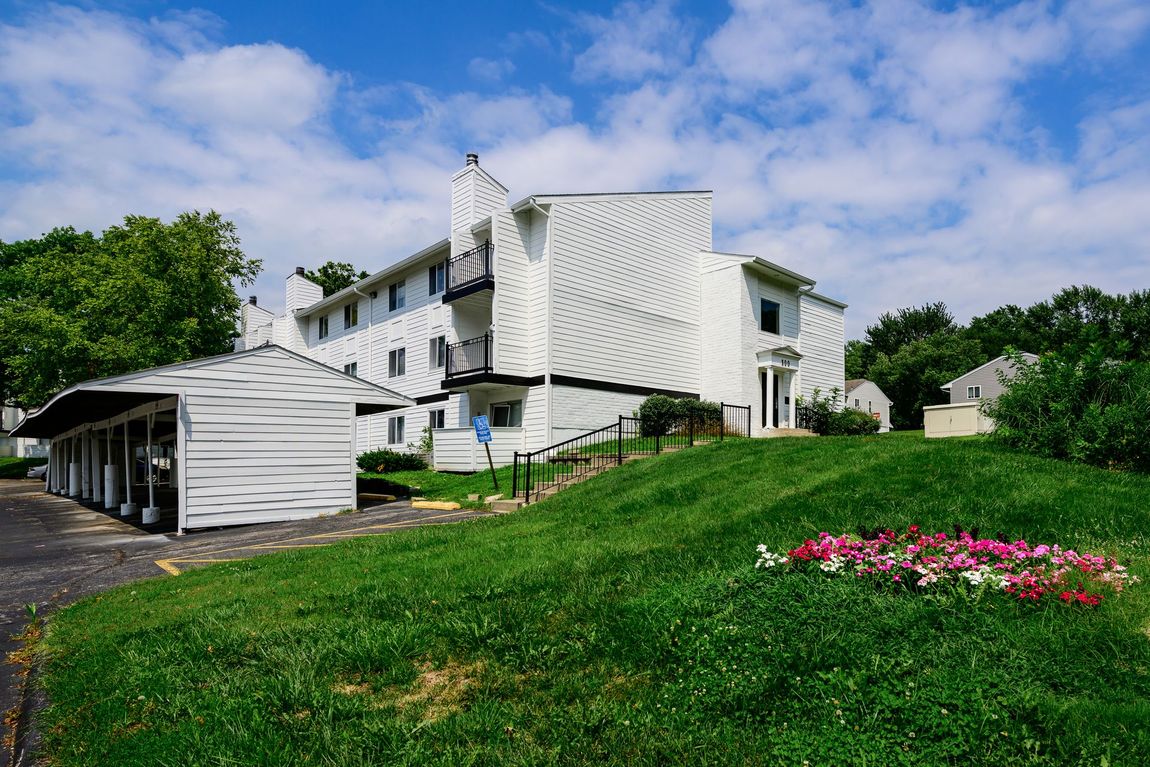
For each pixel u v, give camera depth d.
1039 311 59.75
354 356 31.23
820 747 3.21
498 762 3.26
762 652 4.07
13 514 18.67
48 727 3.90
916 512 7.10
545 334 20.53
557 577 6.18
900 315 65.81
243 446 14.23
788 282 26.17
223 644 4.97
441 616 5.35
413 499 16.00
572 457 16.53
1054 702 3.41
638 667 4.27
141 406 16.08
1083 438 9.41
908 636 4.18
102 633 5.63
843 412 26.05
